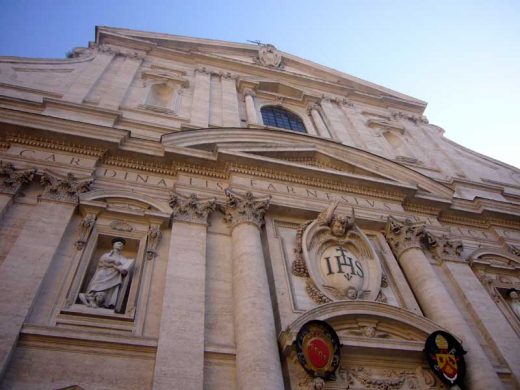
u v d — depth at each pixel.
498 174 19.94
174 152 11.91
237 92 18.73
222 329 8.66
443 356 9.09
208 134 13.03
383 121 21.08
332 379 8.39
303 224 11.84
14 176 10.02
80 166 11.02
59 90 14.18
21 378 6.88
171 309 8.45
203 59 19.55
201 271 9.41
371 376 8.78
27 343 7.33
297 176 13.20
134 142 11.92
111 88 15.23
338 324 9.25
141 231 10.29
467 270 12.63
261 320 8.51
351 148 14.85
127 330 8.20
